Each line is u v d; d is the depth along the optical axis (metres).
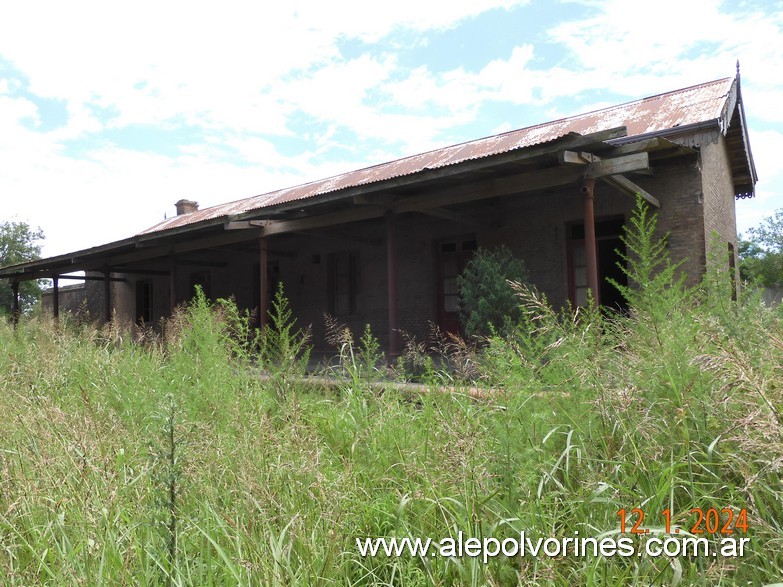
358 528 2.73
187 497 2.88
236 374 5.07
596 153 7.94
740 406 2.50
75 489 2.90
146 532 2.61
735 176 14.31
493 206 11.68
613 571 2.24
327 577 2.29
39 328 8.93
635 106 11.95
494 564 2.33
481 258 9.87
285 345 5.18
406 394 4.69
